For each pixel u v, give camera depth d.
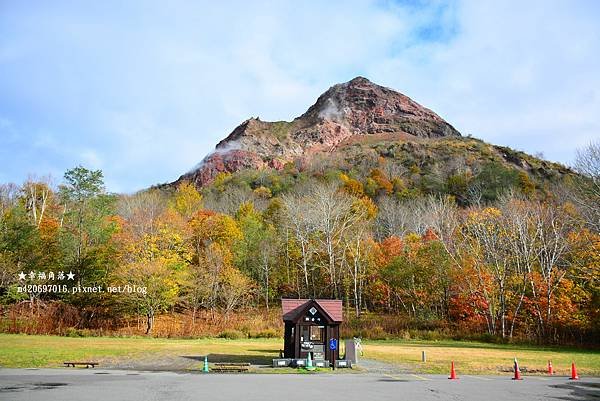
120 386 19.00
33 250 58.25
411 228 83.19
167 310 61.00
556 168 141.00
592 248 45.41
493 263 54.88
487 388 20.25
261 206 101.88
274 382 20.67
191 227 68.44
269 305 67.94
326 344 26.33
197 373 23.48
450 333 50.34
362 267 65.12
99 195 61.41
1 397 16.39
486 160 150.75
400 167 148.38
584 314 44.38
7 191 72.19
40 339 40.69
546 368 27.41
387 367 27.09
